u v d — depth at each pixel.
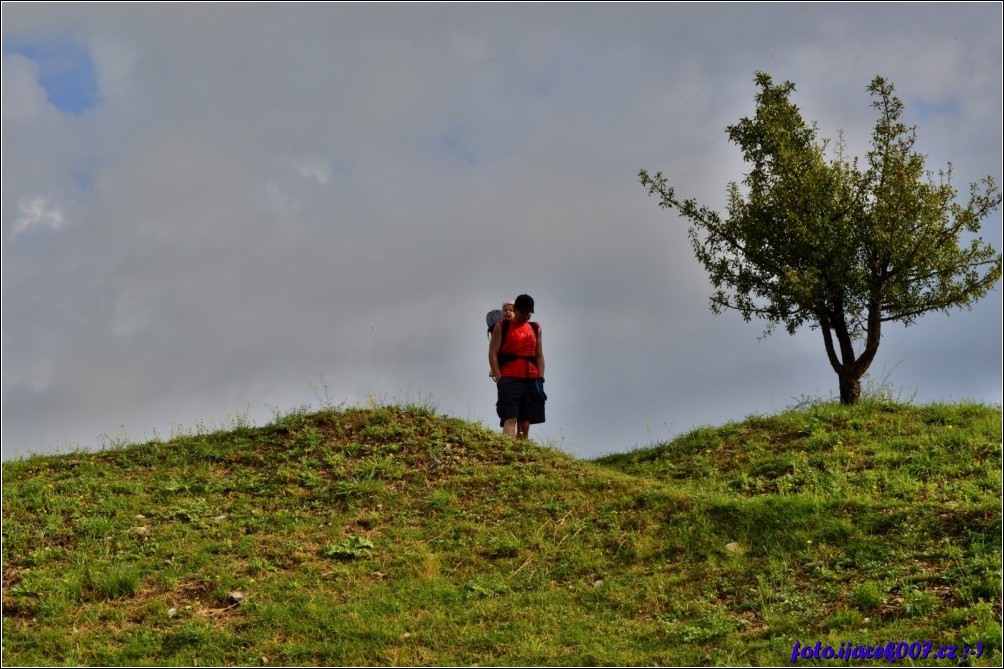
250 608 9.81
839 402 16.17
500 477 13.16
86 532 11.52
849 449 13.66
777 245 17.00
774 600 9.54
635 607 9.74
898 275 16.39
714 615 9.31
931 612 8.79
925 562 9.72
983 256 16.22
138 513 12.18
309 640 9.23
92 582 10.27
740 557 10.51
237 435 14.80
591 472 13.36
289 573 10.58
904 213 16.30
